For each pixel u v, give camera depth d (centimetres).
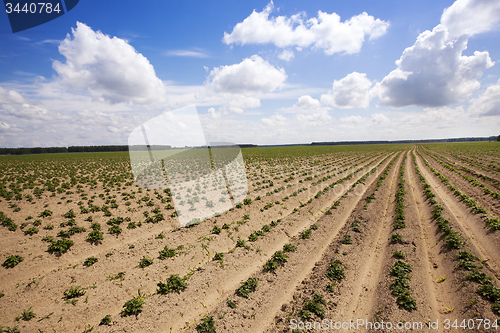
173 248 1191
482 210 1345
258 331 693
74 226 1438
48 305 793
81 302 816
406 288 804
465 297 737
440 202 1720
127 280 939
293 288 884
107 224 1454
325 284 859
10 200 1983
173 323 736
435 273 923
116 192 2289
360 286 875
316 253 1120
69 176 3372
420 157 5272
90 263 1057
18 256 1034
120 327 702
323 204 1852
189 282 905
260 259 1091
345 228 1371
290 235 1346
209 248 1174
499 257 952
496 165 3181
